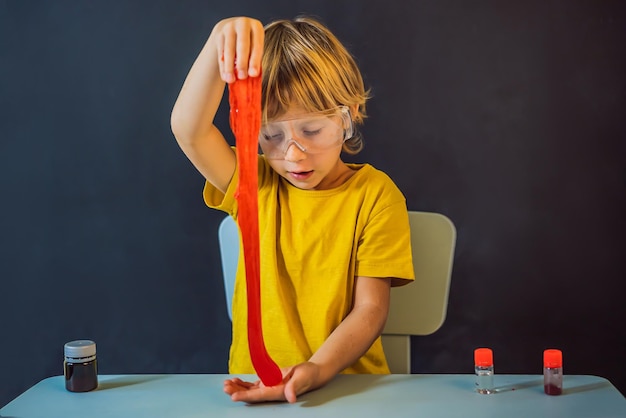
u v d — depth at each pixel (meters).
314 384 0.99
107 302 1.90
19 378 1.91
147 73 1.85
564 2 1.81
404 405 0.93
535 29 1.81
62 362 1.91
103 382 1.04
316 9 1.82
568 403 0.94
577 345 1.87
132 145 1.86
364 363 1.30
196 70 1.10
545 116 1.82
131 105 1.85
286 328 1.27
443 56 1.82
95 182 1.87
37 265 1.89
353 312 1.21
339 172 1.34
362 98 1.28
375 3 1.81
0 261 1.89
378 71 1.82
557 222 1.84
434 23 1.81
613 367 1.87
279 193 1.33
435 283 1.41
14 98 1.86
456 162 1.84
